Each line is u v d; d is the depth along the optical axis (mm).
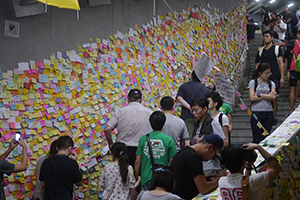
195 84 5434
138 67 6730
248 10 26047
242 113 9414
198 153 3246
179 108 7836
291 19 12930
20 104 4812
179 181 3174
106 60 6082
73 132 5438
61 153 4133
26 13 4887
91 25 5895
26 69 4910
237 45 11711
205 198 3330
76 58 5605
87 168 5594
